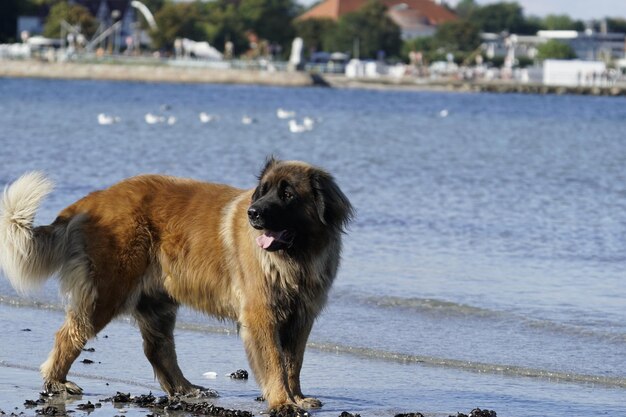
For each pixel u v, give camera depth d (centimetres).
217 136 4441
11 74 13262
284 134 4741
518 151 4025
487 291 1417
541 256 1708
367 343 1145
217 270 932
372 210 2192
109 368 1052
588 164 3447
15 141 3594
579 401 941
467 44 19762
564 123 6331
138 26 17325
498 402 937
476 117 6950
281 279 899
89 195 972
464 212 2197
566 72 14912
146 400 921
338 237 929
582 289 1445
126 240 936
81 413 884
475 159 3588
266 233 880
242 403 934
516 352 1112
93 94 8538
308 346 1136
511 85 13962
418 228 1964
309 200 898
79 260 935
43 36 16488
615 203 2402
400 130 5319
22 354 1080
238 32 17912
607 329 1209
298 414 882
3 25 17012
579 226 2034
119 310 949
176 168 2931
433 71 16100
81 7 17038
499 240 1855
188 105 7338
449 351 1116
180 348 1136
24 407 902
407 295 1378
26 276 950
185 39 15775
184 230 945
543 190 2655
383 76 14712
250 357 912
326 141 4366
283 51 18412
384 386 991
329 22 18925
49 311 1288
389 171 3075
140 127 4741
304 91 11562
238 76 13338
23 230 939
